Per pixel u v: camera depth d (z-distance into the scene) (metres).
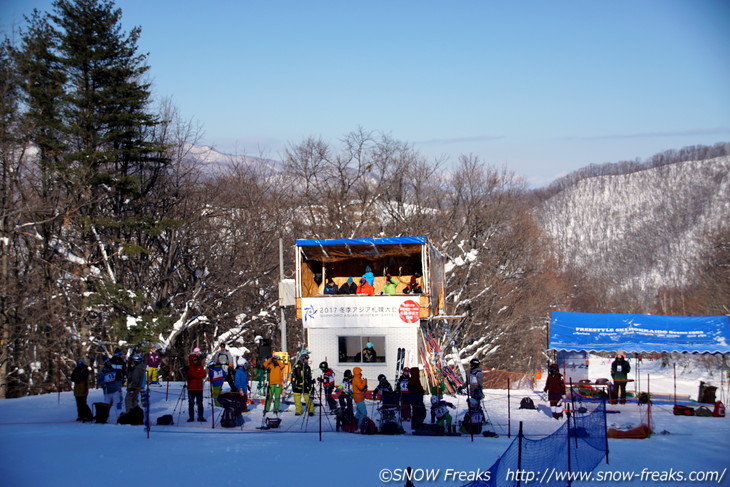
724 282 67.88
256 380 32.38
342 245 30.89
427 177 59.53
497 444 18.12
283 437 19.20
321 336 30.11
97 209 43.72
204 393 27.38
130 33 43.03
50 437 17.91
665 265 175.25
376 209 57.78
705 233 103.44
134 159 43.34
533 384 44.12
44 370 40.25
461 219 58.47
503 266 56.16
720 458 16.44
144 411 22.58
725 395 33.25
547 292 60.44
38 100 38.66
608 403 28.09
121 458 15.30
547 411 24.73
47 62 40.34
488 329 53.75
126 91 41.56
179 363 46.38
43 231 39.88
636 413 25.23
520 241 57.00
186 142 51.19
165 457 15.52
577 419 21.00
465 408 25.33
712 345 29.16
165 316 41.31
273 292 48.59
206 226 49.38
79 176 39.03
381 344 29.83
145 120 42.31
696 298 82.50
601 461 15.88
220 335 46.28
